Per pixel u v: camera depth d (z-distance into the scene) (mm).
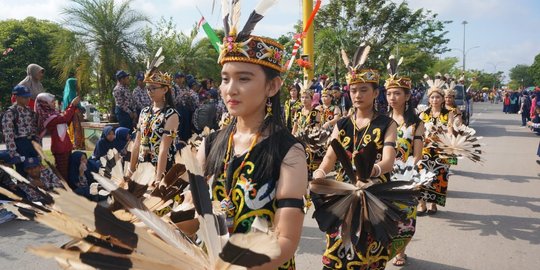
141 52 15953
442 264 4461
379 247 2977
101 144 6934
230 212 1641
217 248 1328
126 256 1234
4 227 5379
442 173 6031
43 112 6164
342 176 3297
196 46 19344
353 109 3467
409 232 3586
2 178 5289
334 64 19859
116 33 15320
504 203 6781
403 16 23016
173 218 1670
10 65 22078
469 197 7156
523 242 5090
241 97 1626
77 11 15125
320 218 2811
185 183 1819
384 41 23500
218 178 1730
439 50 33781
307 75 7621
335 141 2797
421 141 4375
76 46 15023
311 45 8391
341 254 2977
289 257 1492
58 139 6199
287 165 1584
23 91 5809
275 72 1675
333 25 22906
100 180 1385
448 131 6230
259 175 1612
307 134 5945
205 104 10211
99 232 1248
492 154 11836
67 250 1182
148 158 4184
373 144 2729
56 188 1346
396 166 3418
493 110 36781
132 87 14797
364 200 2766
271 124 1683
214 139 1887
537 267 4383
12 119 5652
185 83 10914
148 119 4191
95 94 15734
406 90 4406
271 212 1610
